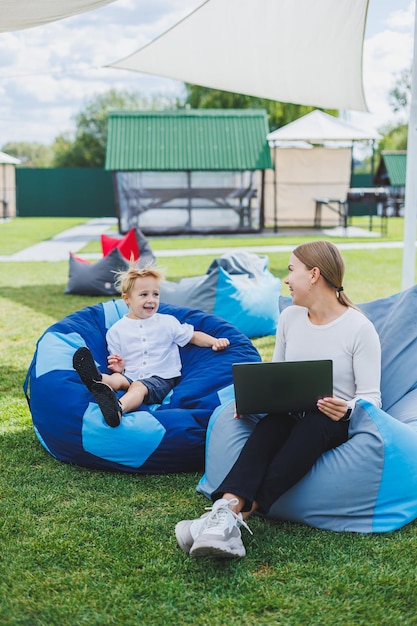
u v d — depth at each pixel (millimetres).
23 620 2188
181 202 18266
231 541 2479
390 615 2201
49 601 2287
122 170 17812
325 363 2752
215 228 18453
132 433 3299
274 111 32656
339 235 18203
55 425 3451
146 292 3932
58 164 41188
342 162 20328
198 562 2521
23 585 2377
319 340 2988
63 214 27703
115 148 18141
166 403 3754
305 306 3008
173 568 2479
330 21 5871
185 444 3312
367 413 2867
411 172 5285
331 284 2953
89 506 2994
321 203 19797
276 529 2785
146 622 2182
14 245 16062
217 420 3162
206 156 18062
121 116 18719
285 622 2182
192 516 2900
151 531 2766
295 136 17672
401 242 15914
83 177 27469
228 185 18344
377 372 2949
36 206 27750
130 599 2297
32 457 3574
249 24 5977
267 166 18000
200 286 6242
